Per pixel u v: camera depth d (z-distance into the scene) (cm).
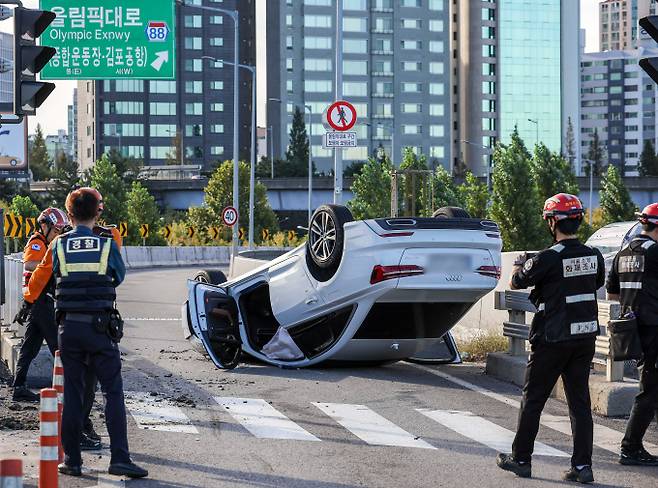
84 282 755
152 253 5922
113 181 8169
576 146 18950
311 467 812
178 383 1252
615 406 1052
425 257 1216
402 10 17188
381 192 6962
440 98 17388
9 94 1184
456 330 1784
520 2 18612
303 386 1237
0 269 1379
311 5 16962
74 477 764
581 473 766
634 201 8956
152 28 2594
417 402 1130
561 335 765
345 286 1259
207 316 1405
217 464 818
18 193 9231
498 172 6138
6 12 1136
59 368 795
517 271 789
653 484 770
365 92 17088
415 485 755
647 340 831
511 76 18625
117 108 16462
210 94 16700
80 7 2583
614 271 859
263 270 1409
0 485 491
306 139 15688
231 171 7950
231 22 16688
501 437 943
